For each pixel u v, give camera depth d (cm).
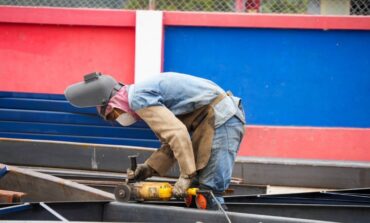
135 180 1352
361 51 2619
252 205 1427
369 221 1388
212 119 1277
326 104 2636
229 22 2584
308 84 2630
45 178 1619
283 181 2355
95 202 1306
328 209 1397
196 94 1274
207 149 1274
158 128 1223
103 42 2617
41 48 2630
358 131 2567
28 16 2603
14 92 2492
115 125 2452
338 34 2608
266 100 2636
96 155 2028
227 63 2620
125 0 2752
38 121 2489
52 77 2638
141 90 1243
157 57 2553
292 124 2644
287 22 2583
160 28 2555
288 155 2564
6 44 2638
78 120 2470
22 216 1241
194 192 1259
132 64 2617
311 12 2725
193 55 2619
